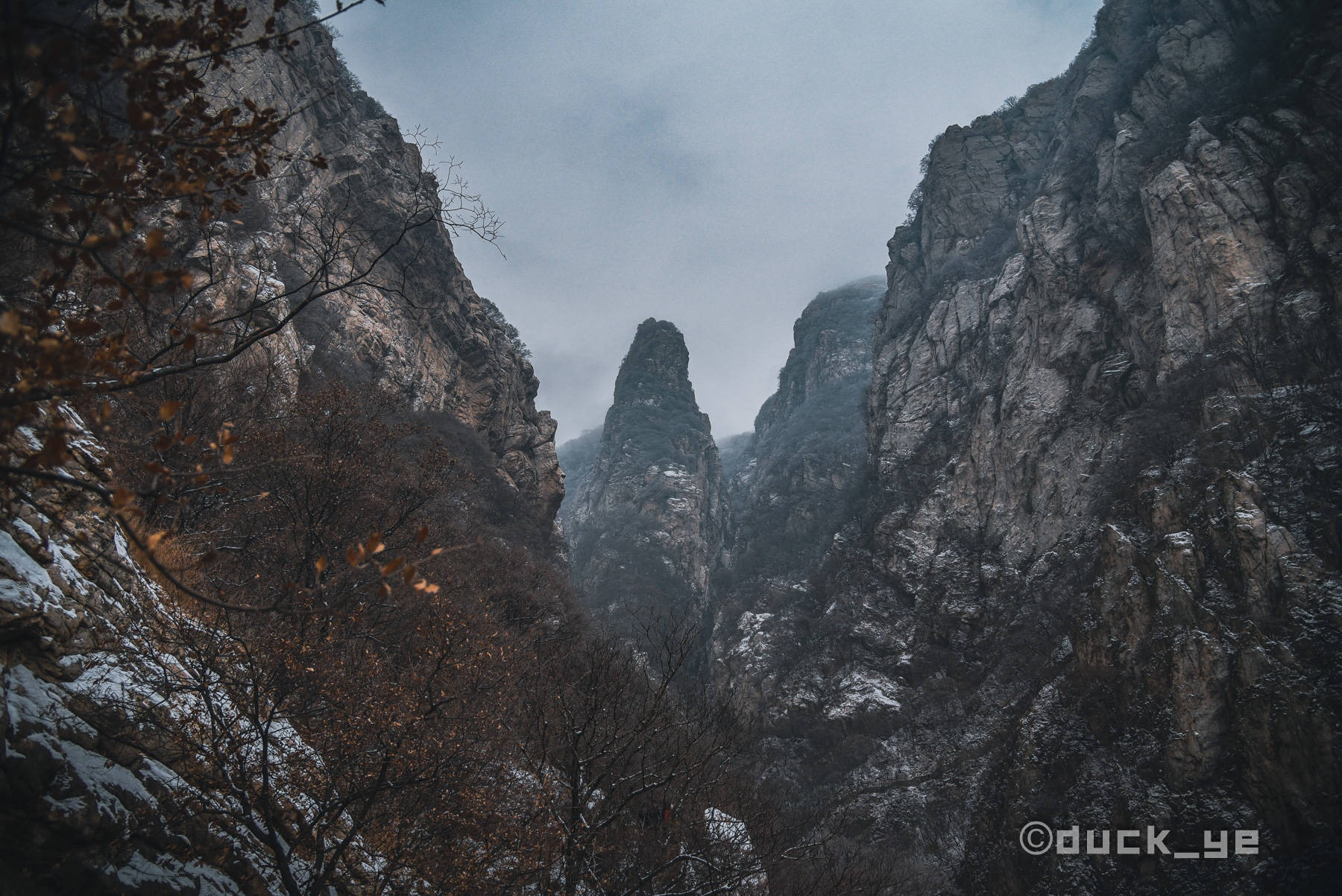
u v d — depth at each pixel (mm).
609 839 13117
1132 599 53156
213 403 17266
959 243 120812
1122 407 75000
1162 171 77250
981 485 85250
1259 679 44344
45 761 6668
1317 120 71250
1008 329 97562
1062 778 50656
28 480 8516
